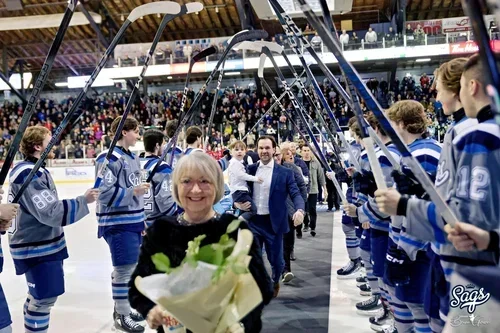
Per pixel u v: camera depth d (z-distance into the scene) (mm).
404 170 1769
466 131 1271
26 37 18641
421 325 2064
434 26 15039
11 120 18406
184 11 2387
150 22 18297
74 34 18203
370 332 2996
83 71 17953
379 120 1200
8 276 4941
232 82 19859
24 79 19781
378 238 2670
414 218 1318
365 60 14625
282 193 3479
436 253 1544
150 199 3549
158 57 16125
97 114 18625
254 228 3504
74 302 3863
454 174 1346
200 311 1118
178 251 1364
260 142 3543
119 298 3207
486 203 1180
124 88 18875
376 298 3457
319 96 2334
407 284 2037
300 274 4609
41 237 2561
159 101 18781
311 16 1160
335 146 3285
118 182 3137
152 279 1143
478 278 1160
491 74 769
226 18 18141
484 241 1128
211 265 1107
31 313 2652
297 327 3135
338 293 3943
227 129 15438
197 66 15734
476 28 781
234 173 3537
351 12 17625
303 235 6832
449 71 1532
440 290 1493
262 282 1351
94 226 8062
